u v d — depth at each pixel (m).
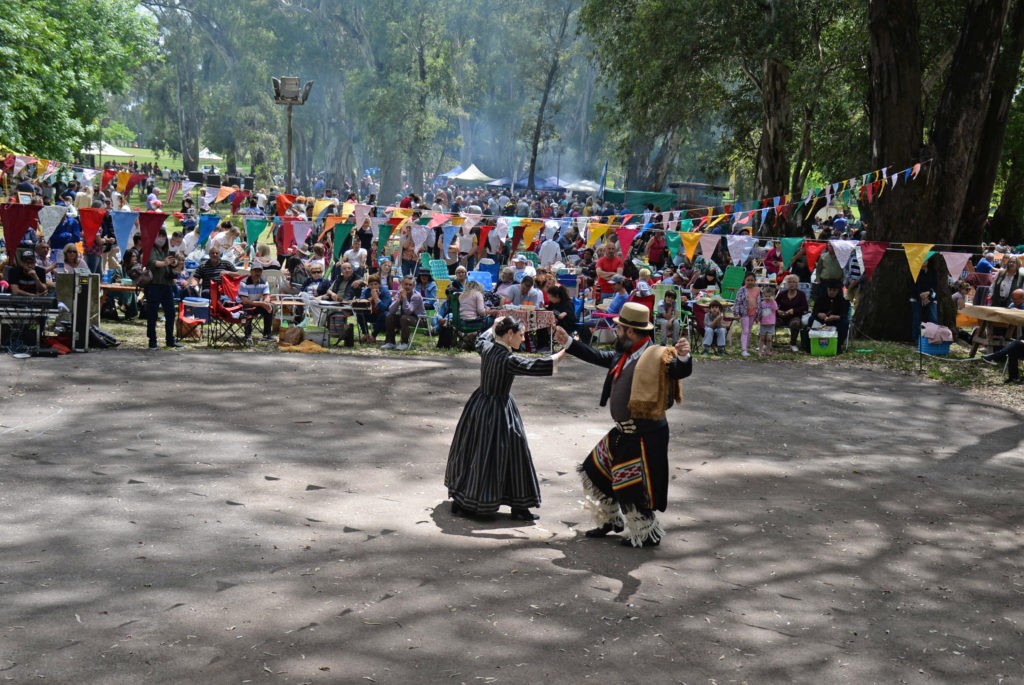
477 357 15.59
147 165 64.12
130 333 15.84
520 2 69.81
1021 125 30.83
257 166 67.44
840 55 25.88
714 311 17.84
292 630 5.67
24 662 5.10
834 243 15.51
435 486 8.77
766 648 5.91
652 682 5.36
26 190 23.33
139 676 5.04
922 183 19.83
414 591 6.34
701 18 29.81
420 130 58.16
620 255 19.78
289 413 11.03
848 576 7.26
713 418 12.36
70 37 40.22
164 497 7.92
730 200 48.06
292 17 65.38
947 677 5.75
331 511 7.87
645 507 7.34
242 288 15.94
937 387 15.51
